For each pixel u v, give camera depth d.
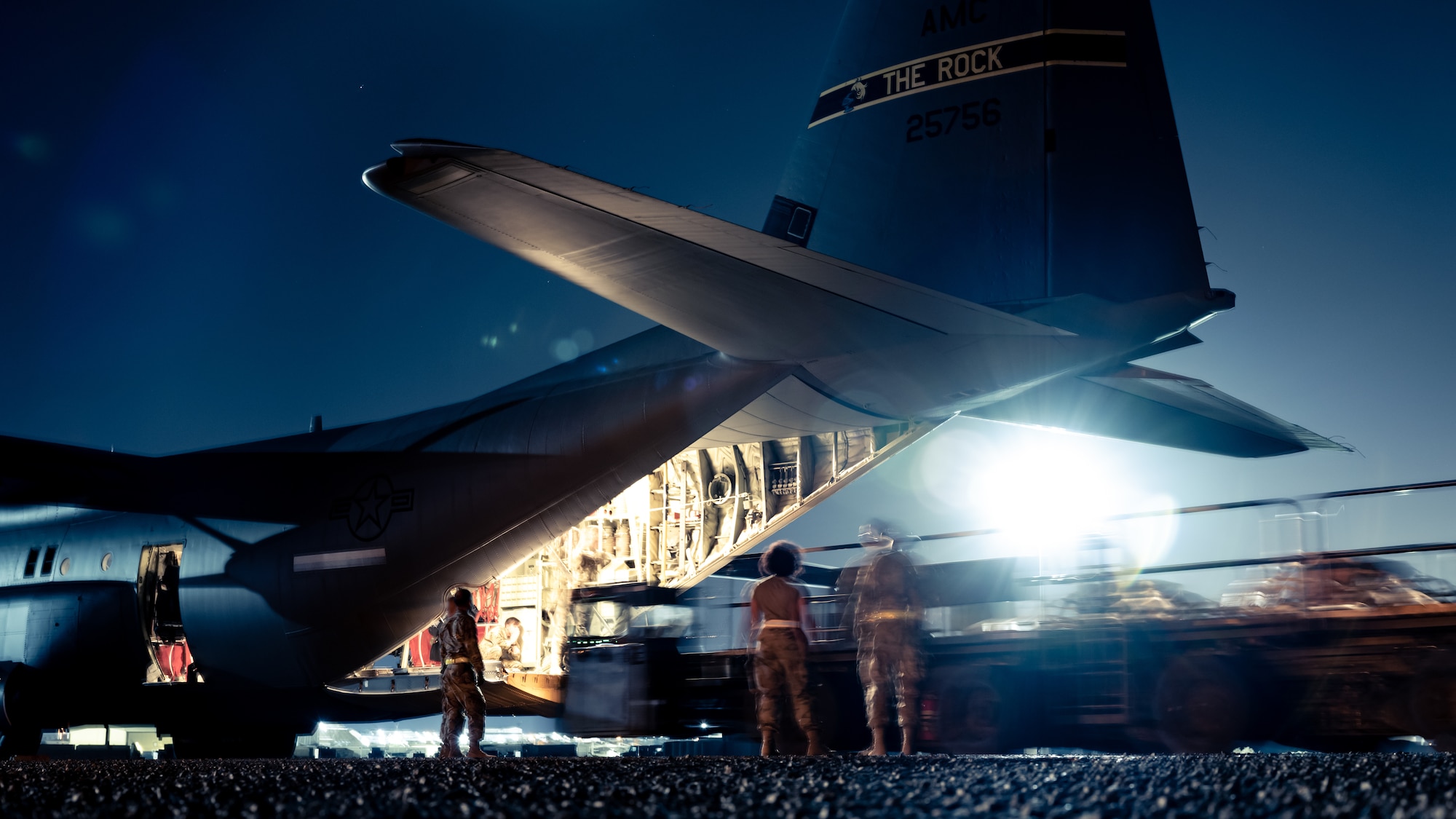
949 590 10.66
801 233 10.27
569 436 12.64
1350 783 3.30
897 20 10.07
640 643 10.22
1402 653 6.81
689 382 11.62
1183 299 8.41
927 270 9.41
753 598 7.72
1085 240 8.80
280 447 15.44
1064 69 9.09
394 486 13.82
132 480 15.82
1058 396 10.73
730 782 3.97
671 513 14.85
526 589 14.84
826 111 10.40
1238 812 2.71
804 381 10.41
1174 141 8.70
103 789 4.09
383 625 14.11
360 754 20.16
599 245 7.98
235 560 14.56
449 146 7.18
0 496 17.03
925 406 10.50
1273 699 7.27
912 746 7.23
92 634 15.66
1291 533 8.00
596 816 2.83
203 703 15.44
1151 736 7.56
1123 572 8.50
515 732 17.08
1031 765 4.93
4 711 15.73
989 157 9.30
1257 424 10.55
